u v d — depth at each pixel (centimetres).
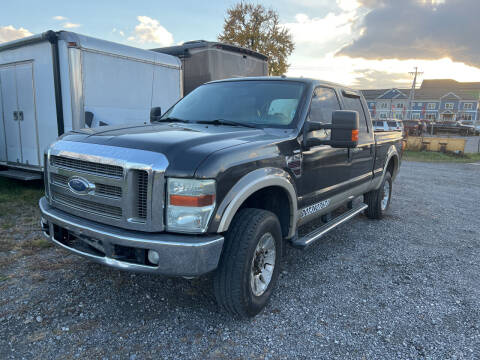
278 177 313
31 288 342
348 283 388
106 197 271
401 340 292
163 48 1036
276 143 323
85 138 299
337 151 420
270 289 326
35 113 675
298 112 368
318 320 315
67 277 365
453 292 378
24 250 425
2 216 545
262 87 409
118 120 711
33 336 275
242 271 282
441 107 8406
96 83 664
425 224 628
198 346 274
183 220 255
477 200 855
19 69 682
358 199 739
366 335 297
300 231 539
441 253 489
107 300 328
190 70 988
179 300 335
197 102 427
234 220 294
